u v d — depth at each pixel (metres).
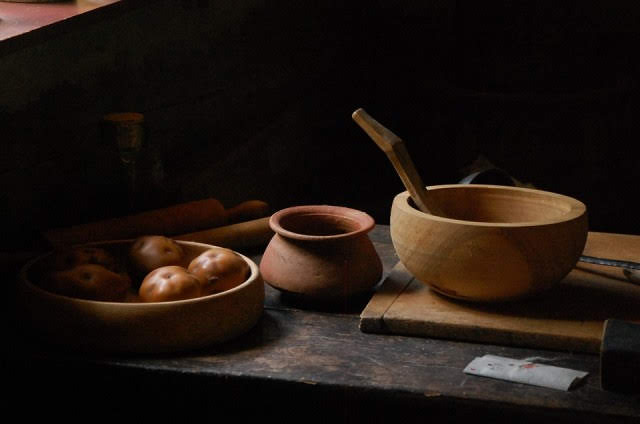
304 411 1.50
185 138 2.50
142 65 2.26
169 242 1.57
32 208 1.89
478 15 3.15
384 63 3.88
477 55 3.17
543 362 1.37
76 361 1.37
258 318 1.49
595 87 3.11
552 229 1.43
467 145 3.17
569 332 1.40
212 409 1.51
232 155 2.65
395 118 3.90
